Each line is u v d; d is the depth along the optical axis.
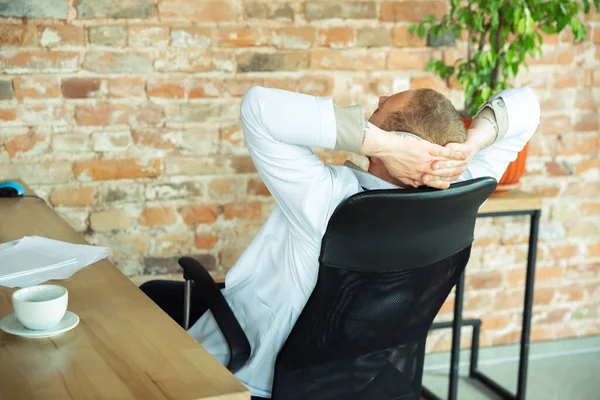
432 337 2.99
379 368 1.56
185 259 1.67
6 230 1.71
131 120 2.46
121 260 2.55
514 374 2.95
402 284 1.43
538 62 2.88
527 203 2.37
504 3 2.38
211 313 1.63
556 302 3.13
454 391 2.54
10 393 0.94
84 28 2.35
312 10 2.57
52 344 1.09
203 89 2.51
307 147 1.41
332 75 2.64
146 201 2.53
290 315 1.48
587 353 3.16
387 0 2.65
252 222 2.67
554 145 2.97
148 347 1.09
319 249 1.41
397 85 2.73
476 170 1.61
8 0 2.26
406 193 1.29
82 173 2.44
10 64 2.30
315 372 1.49
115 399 0.93
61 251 1.52
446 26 2.51
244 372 1.53
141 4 2.39
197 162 2.56
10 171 2.37
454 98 2.81
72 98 2.38
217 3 2.47
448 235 1.43
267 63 2.56
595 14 2.91
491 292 3.02
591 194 3.07
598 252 3.14
